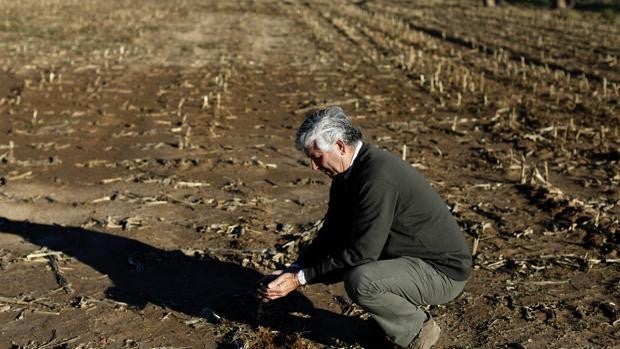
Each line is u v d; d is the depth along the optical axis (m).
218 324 4.51
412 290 3.90
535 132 9.73
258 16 27.47
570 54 18.00
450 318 4.64
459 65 15.79
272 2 34.72
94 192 7.02
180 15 26.91
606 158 8.55
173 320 4.56
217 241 5.86
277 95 12.17
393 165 3.80
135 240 5.84
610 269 5.38
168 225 6.19
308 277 3.91
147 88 12.53
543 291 5.03
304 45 18.97
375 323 4.27
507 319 4.62
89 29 21.11
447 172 7.91
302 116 10.74
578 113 11.09
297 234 5.93
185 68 14.73
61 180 7.35
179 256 5.54
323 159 3.82
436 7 34.75
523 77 14.27
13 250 5.61
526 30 23.98
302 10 30.28
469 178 7.70
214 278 5.18
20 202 6.70
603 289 5.07
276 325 4.51
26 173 7.51
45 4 28.91
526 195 7.11
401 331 3.97
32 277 5.15
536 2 37.88
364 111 11.05
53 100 11.30
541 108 11.38
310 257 4.26
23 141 8.87
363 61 16.14
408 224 3.85
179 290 4.98
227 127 9.83
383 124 10.23
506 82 13.92
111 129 9.60
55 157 8.08
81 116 10.31
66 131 9.38
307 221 6.36
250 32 21.98
